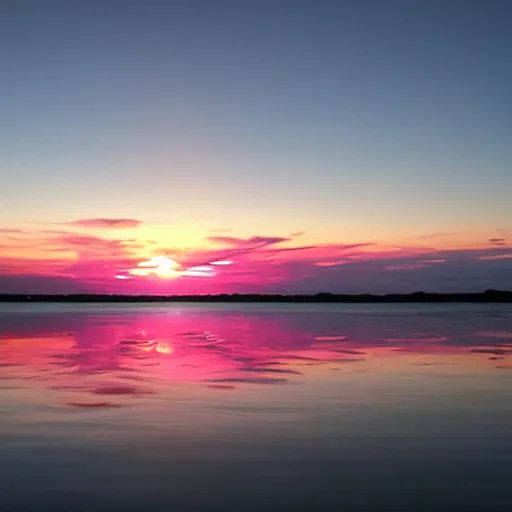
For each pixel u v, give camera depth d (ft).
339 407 59.41
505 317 290.97
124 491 36.65
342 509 34.01
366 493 36.32
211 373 82.12
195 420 53.67
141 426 51.57
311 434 49.19
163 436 48.47
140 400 62.64
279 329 187.11
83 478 38.75
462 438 48.21
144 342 135.33
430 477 39.01
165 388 69.87
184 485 37.60
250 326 208.33
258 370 85.05
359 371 84.12
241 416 55.36
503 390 69.31
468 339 139.95
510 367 88.43
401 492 36.50
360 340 138.00
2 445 45.91
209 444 46.16
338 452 44.27
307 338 145.28
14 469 40.50
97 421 53.21
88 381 75.00
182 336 154.61
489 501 35.12
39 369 86.53
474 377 78.95
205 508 34.17
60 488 37.09
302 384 72.95
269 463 41.78
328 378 77.66
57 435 48.67
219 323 236.02
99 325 219.61
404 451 44.62
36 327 203.51
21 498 35.55
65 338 148.66
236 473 39.73
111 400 62.54
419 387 71.15
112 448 45.11
